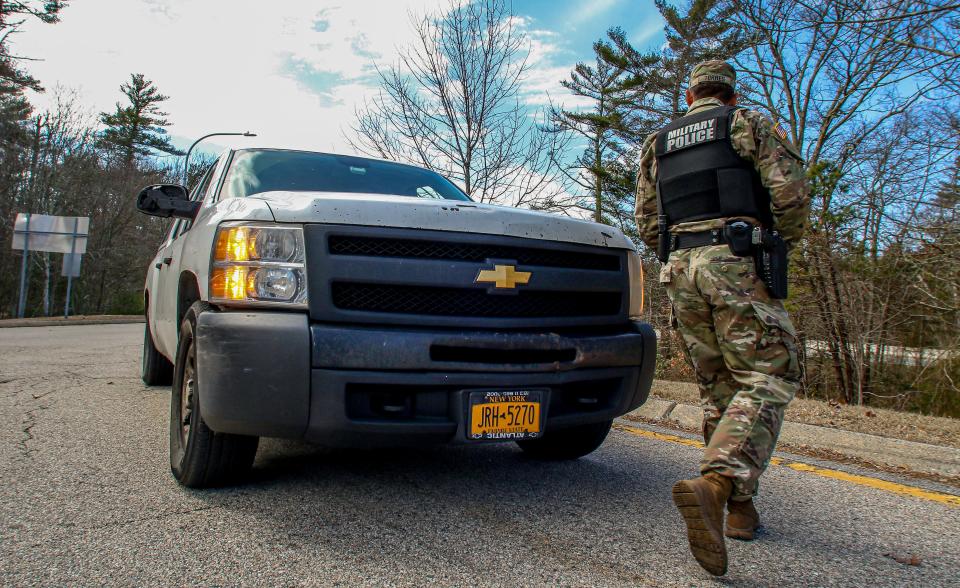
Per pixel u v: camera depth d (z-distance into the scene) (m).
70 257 24.22
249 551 2.34
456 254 2.82
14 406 5.02
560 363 2.93
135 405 5.16
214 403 2.62
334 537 2.50
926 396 15.66
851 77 15.41
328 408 2.57
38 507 2.74
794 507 3.17
